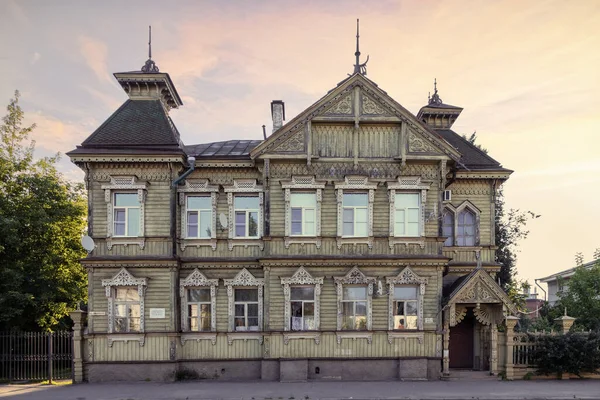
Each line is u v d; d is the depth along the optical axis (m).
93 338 23.39
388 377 23.38
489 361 24.14
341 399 19.25
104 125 25.17
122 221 24.19
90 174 24.11
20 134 30.16
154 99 26.42
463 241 26.94
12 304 26.48
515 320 23.55
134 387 21.70
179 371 23.66
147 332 23.42
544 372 23.59
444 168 24.08
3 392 20.78
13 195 28.69
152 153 23.67
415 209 24.41
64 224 30.48
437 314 23.78
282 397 19.59
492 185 27.02
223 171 25.08
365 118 24.11
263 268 24.11
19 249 27.70
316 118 24.03
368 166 24.36
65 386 22.08
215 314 24.38
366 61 24.50
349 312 23.98
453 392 20.42
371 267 23.92
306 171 24.30
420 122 24.05
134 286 23.75
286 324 23.48
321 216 24.11
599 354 23.14
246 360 23.91
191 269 24.59
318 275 23.84
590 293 31.23
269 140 23.88
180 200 24.77
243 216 25.16
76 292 30.56
